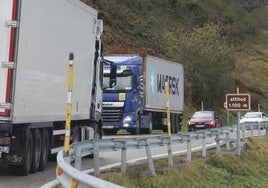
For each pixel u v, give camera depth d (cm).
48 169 1440
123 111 2998
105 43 5275
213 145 2295
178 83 3906
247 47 9606
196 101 5766
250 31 10425
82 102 1659
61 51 1444
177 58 5728
